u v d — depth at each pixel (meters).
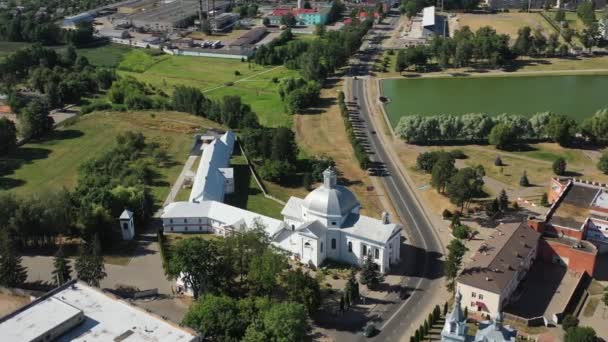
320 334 199.25
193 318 185.12
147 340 173.00
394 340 195.88
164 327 178.62
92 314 184.38
